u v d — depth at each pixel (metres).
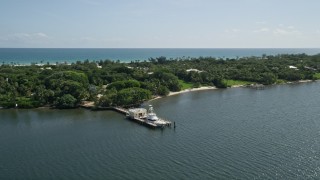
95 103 193.38
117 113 181.62
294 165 103.44
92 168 105.88
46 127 153.00
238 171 100.12
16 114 178.38
